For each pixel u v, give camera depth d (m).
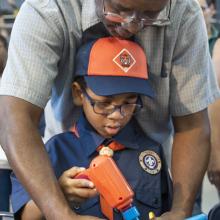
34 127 1.57
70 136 1.75
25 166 1.50
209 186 3.71
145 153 1.77
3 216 1.75
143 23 1.51
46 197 1.48
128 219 1.47
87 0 1.63
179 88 1.77
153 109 1.79
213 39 2.96
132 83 1.62
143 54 1.67
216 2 3.80
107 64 1.62
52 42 1.60
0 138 1.57
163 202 1.77
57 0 1.61
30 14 1.60
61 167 1.69
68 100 1.75
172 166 1.79
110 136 1.72
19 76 1.57
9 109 1.56
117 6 1.48
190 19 1.71
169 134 1.91
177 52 1.74
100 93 1.60
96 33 1.66
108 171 1.47
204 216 1.47
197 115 1.80
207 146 1.81
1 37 2.94
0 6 3.86
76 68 1.67
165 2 1.48
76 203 1.59
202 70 1.77
